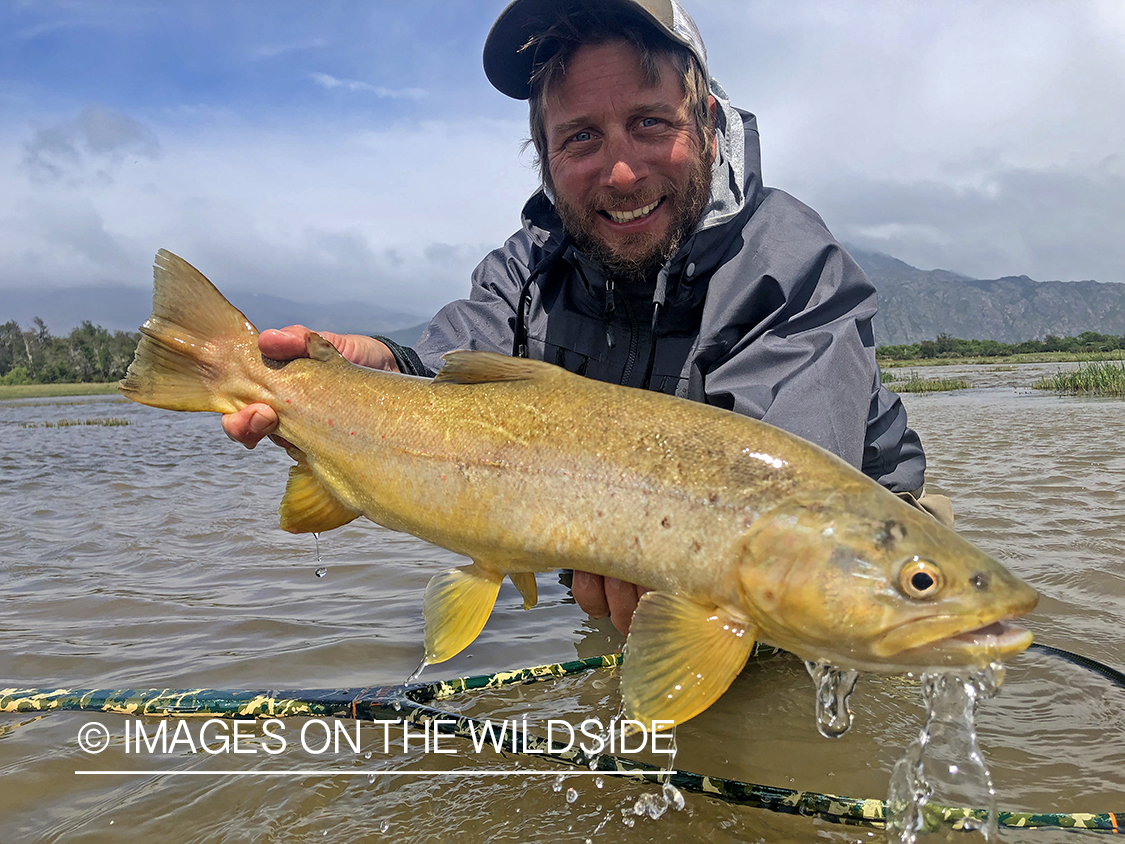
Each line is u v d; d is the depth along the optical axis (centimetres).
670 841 50
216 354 71
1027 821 48
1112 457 187
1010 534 116
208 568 117
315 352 69
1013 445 218
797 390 68
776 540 50
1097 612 85
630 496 54
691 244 79
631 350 85
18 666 81
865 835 51
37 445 327
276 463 244
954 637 48
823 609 49
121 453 284
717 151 81
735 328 78
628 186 76
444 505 60
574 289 89
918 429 278
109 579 113
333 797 56
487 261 101
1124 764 57
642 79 74
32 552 130
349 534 138
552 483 56
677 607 53
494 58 86
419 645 84
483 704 70
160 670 79
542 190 93
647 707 51
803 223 79
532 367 60
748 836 51
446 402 62
